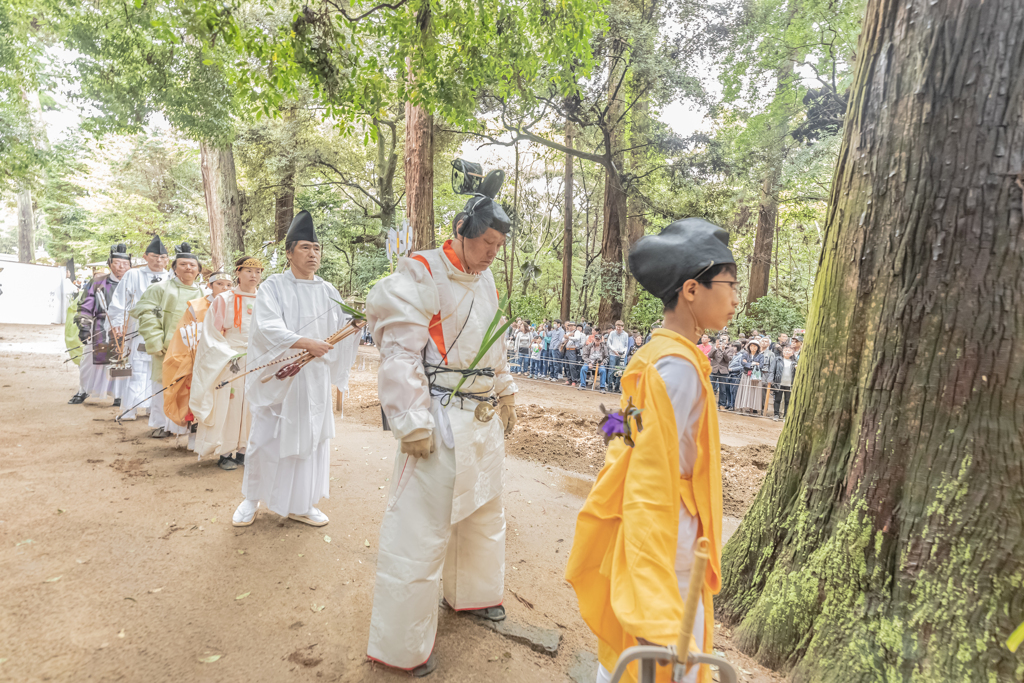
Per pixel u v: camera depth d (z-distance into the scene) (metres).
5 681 1.90
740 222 19.80
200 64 11.65
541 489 4.80
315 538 3.36
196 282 6.00
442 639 2.39
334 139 21.33
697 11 13.67
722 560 2.79
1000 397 1.92
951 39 2.04
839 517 2.28
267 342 3.36
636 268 1.47
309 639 2.33
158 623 2.35
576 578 1.50
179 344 4.95
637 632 1.17
